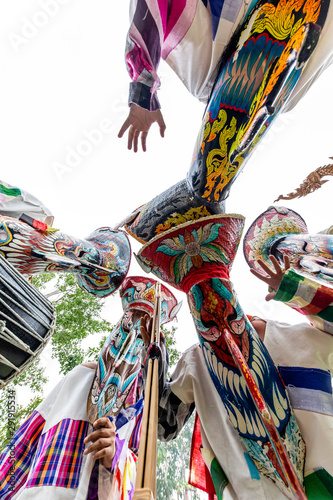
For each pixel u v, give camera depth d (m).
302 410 1.74
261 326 2.21
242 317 1.93
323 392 1.78
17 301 1.56
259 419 1.76
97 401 2.24
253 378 1.78
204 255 2.03
